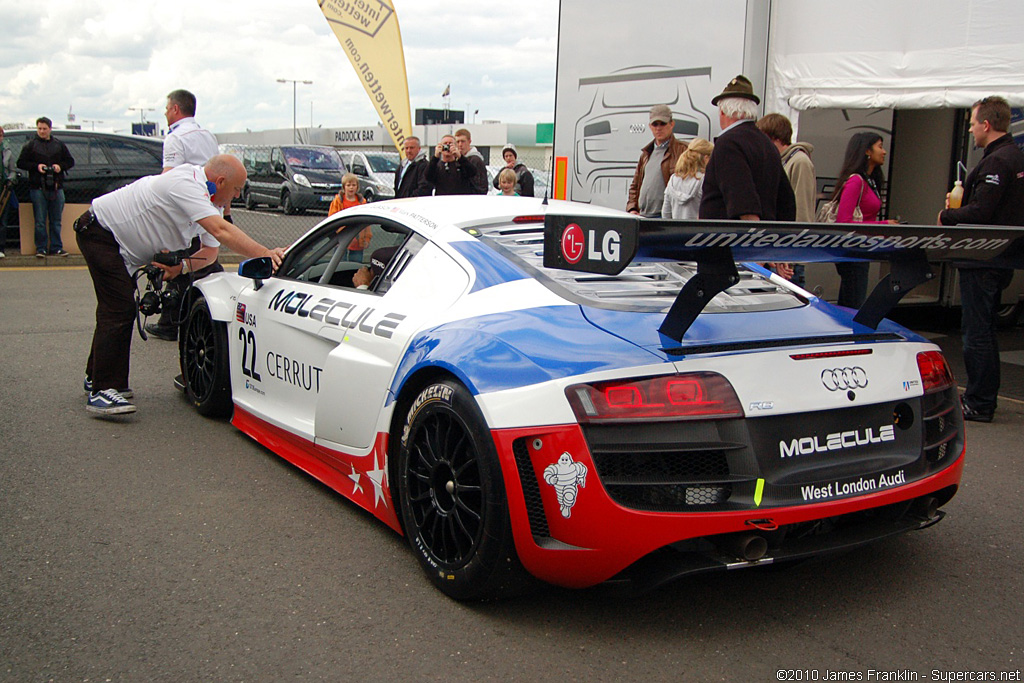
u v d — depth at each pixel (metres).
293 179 20.58
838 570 2.95
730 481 2.34
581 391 2.31
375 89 10.05
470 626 2.54
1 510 3.36
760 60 6.58
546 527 2.38
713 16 6.75
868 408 2.53
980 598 2.76
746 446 2.35
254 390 4.10
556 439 2.32
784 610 2.66
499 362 2.50
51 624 2.52
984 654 2.42
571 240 2.17
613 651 2.40
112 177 12.62
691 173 6.22
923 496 2.66
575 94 8.09
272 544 3.09
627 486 2.31
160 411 4.78
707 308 2.83
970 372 4.96
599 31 7.77
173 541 3.11
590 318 2.62
